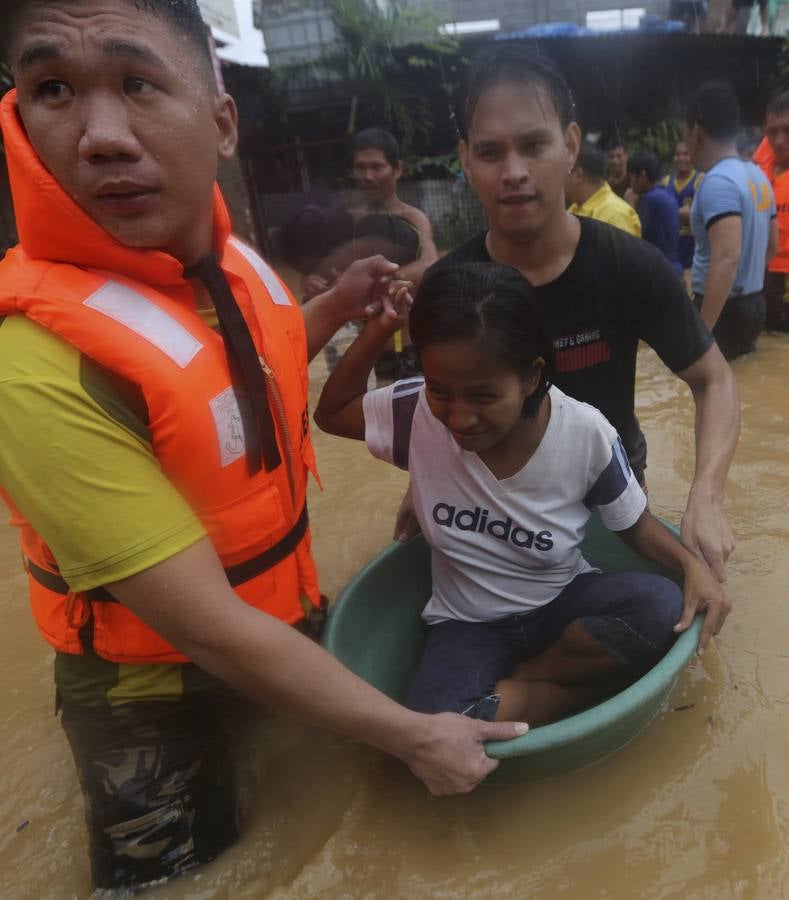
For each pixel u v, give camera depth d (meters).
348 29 10.43
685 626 1.59
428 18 10.83
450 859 1.44
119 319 1.23
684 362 2.00
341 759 1.71
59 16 1.06
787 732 1.66
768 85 11.34
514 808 1.54
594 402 2.10
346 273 1.84
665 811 1.50
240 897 1.42
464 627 1.81
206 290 1.44
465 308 1.38
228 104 1.40
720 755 1.61
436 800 1.57
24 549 1.49
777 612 2.07
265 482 1.48
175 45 1.15
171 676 1.49
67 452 1.16
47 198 1.18
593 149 4.30
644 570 2.08
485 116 1.78
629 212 4.36
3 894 1.48
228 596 1.23
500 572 1.76
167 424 1.28
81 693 1.51
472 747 1.34
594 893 1.36
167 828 1.45
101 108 1.11
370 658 1.90
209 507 1.40
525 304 1.43
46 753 1.84
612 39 10.07
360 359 1.87
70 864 1.54
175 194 1.22
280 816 1.59
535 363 1.49
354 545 2.65
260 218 10.44
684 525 1.79
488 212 1.90
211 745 1.57
